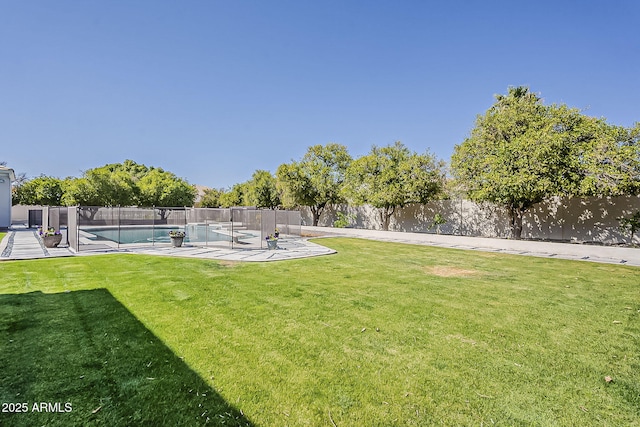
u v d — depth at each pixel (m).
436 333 3.67
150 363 2.86
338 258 9.48
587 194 10.69
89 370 2.72
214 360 2.94
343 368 2.83
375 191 17.06
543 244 10.90
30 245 12.02
